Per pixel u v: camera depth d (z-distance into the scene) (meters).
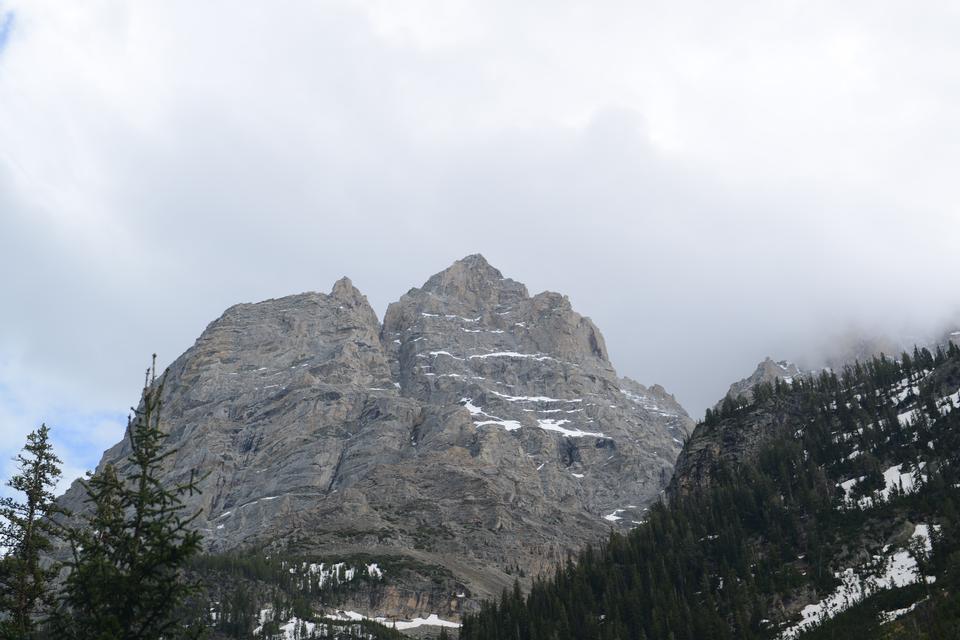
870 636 157.75
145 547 66.69
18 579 87.12
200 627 66.31
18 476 92.44
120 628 61.66
